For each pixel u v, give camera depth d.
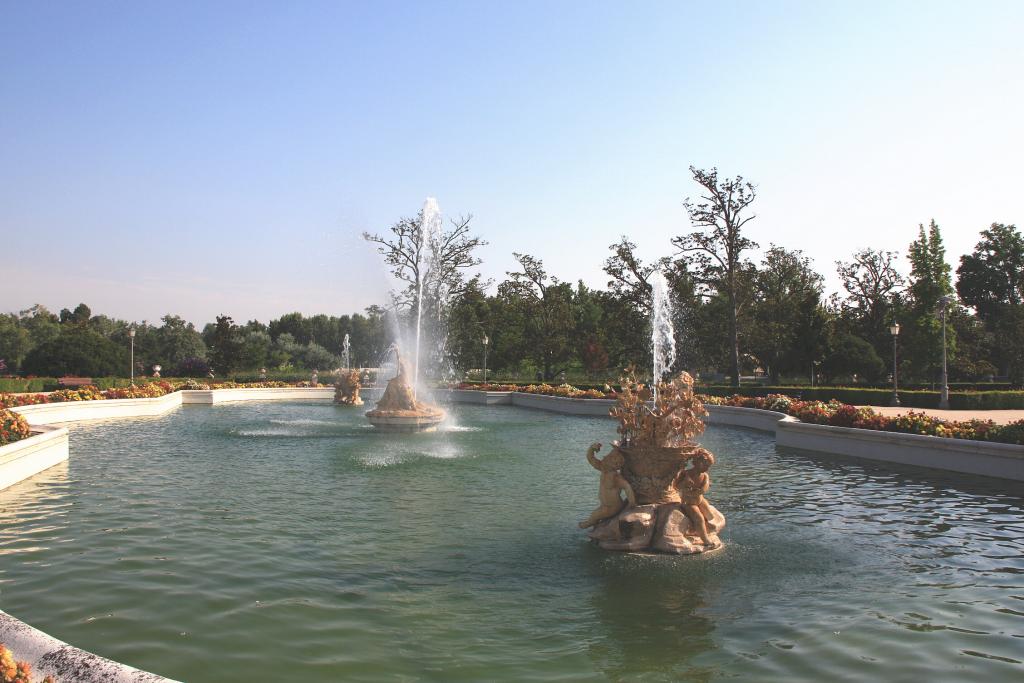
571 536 8.24
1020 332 45.94
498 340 52.66
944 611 5.79
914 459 14.06
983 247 60.00
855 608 5.86
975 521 9.14
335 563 7.11
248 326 93.31
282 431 20.30
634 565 7.07
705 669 4.68
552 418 26.39
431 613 5.74
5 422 13.07
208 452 15.71
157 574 6.67
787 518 9.32
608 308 46.91
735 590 6.33
